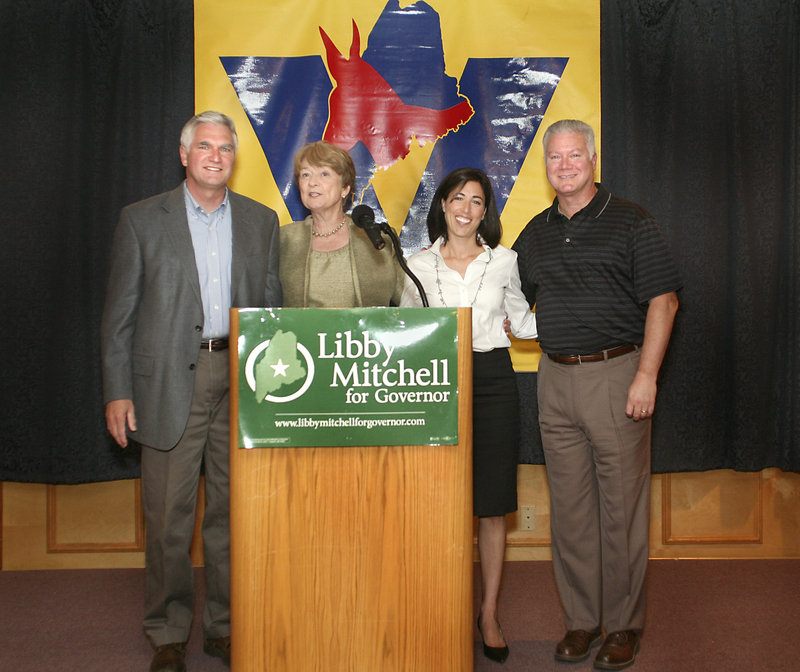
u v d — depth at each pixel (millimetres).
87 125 3068
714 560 3297
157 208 2227
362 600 1558
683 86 3145
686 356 3148
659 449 3156
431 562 1568
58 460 3041
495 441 2326
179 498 2209
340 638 1554
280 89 3139
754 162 3135
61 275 3043
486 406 2326
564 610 2439
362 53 3152
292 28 3135
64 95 3051
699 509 3334
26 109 3037
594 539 2391
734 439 3123
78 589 3008
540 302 2381
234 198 2336
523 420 3221
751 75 3143
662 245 2217
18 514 3246
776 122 3129
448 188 2387
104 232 3082
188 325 2176
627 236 2232
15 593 2961
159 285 2176
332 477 1557
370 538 1560
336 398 1552
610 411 2266
